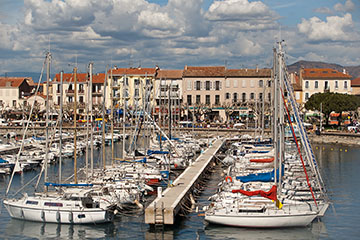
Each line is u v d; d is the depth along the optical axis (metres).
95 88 130.00
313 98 114.56
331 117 128.38
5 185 51.12
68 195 37.22
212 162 66.50
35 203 36.81
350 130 106.75
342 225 36.25
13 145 80.94
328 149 89.38
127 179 46.16
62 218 36.12
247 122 112.31
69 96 130.88
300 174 46.88
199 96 127.38
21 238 33.81
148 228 35.59
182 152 68.62
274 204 35.50
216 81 126.94
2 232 34.91
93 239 33.53
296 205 35.75
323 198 37.88
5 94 135.12
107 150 85.75
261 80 125.75
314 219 37.66
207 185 51.72
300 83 130.62
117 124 116.69
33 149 75.88
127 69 129.38
